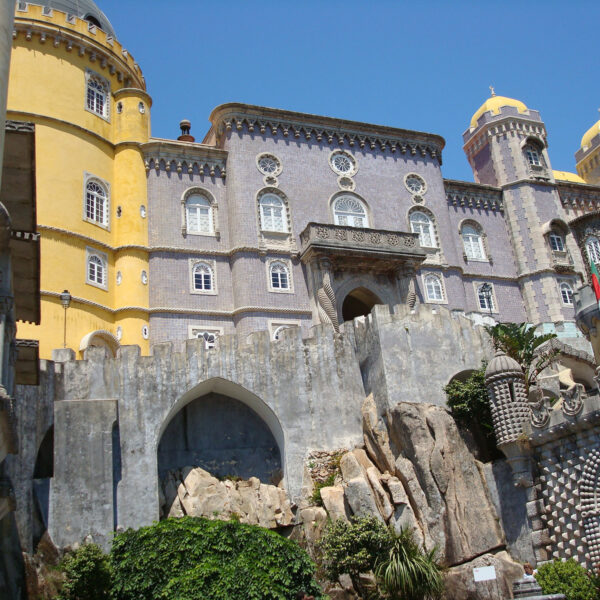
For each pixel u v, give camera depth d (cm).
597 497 2155
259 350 2823
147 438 2544
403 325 2889
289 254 4119
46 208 3644
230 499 2534
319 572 2292
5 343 1497
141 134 4188
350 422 2816
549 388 2917
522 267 4841
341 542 2169
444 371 2856
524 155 5112
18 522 2195
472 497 2423
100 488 2347
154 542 2031
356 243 4081
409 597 2041
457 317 3005
